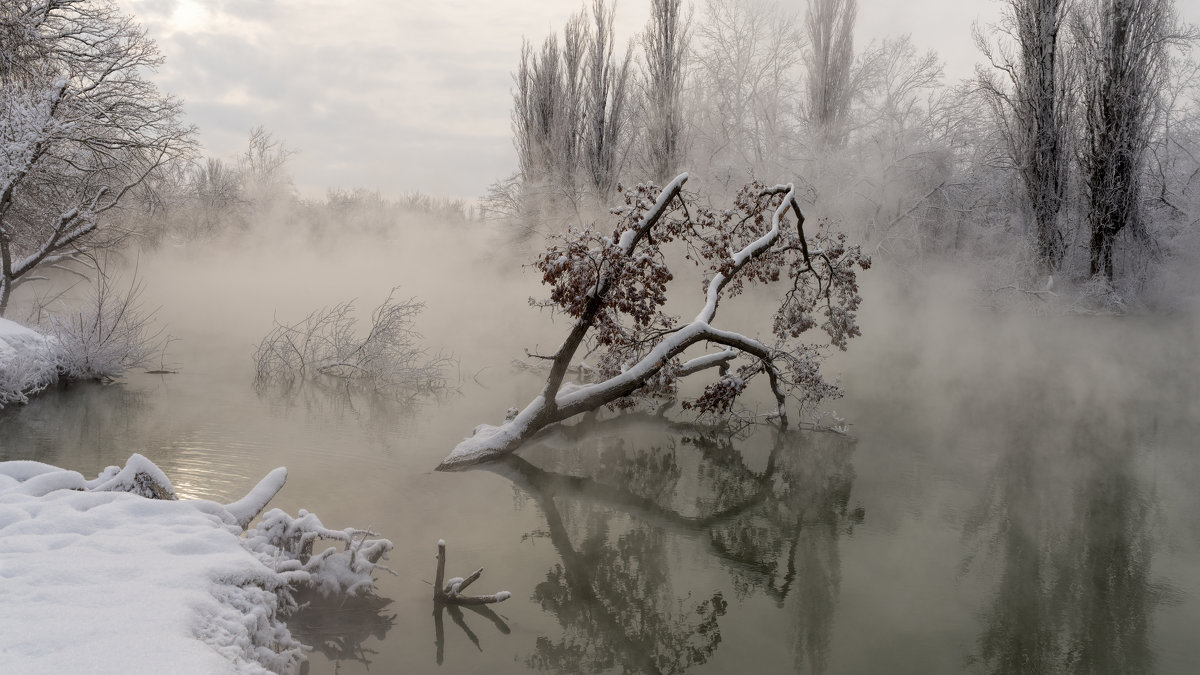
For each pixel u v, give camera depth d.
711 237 11.73
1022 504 8.78
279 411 11.80
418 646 5.23
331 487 8.26
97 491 5.45
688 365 12.96
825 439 11.69
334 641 5.23
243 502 5.77
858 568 6.94
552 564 6.77
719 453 10.76
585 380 15.42
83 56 18.38
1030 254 28.00
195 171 44.25
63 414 10.93
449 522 7.56
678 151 30.70
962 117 30.47
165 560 4.38
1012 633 5.76
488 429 10.28
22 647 3.24
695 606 6.12
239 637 3.84
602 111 31.86
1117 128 27.05
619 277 9.95
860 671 5.18
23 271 15.28
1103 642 5.64
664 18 29.88
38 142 15.00
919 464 10.40
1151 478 9.89
